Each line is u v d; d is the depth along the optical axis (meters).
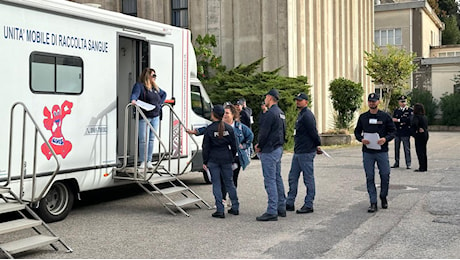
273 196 8.50
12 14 7.61
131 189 11.98
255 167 15.71
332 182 12.66
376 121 9.13
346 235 7.52
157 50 10.34
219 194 8.80
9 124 7.54
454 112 40.22
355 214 8.97
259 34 21.94
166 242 7.21
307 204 9.11
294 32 22.30
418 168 15.26
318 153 9.25
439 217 8.66
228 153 8.81
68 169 8.48
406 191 11.21
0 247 6.25
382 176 9.31
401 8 45.12
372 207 9.12
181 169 10.91
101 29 9.13
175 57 10.83
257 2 21.91
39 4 7.96
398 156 15.43
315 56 24.67
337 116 25.97
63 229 8.02
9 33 7.55
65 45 8.45
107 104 9.25
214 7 22.36
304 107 9.13
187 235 7.60
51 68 8.20
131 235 7.63
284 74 21.55
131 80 10.34
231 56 22.44
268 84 19.09
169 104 10.08
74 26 8.62
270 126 8.45
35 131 7.35
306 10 23.62
